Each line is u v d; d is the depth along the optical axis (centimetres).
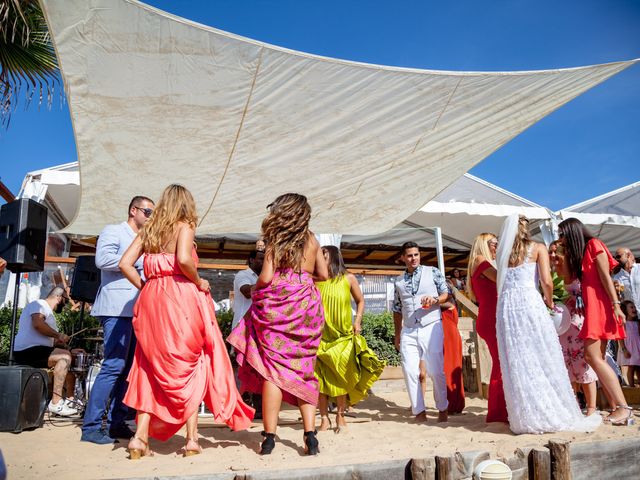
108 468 290
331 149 588
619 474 307
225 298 982
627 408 396
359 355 438
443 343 523
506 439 363
